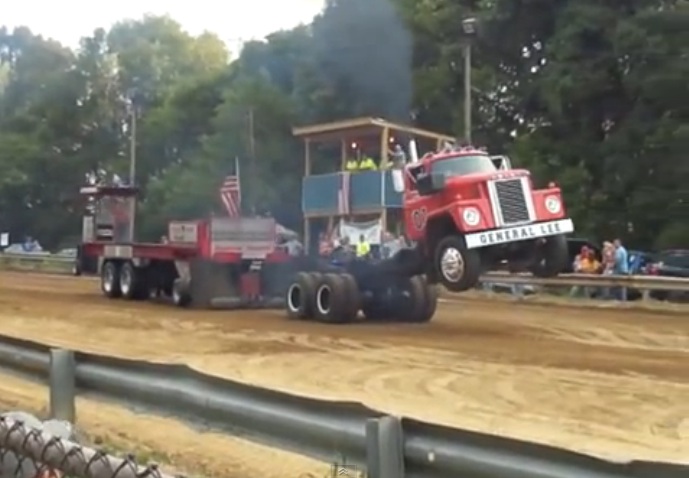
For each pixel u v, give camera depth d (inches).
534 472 151.1
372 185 970.1
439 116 1646.2
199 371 229.5
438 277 712.4
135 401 249.9
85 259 1080.2
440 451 165.8
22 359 297.7
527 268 711.7
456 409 375.6
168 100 2373.3
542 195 692.1
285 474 287.7
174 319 762.8
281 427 200.5
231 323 731.4
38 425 218.2
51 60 2866.6
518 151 1451.8
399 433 172.6
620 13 1371.8
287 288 807.7
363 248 808.3
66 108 2667.3
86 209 1142.3
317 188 1082.7
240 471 292.2
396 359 525.7
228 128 1847.9
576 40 1395.2
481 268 704.4
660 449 305.1
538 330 700.0
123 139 2615.7
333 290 729.0
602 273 1058.1
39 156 2603.3
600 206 1344.7
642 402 390.9
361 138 1106.1
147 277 968.3
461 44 1542.8
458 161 707.4
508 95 1581.0
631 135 1327.5
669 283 946.1
